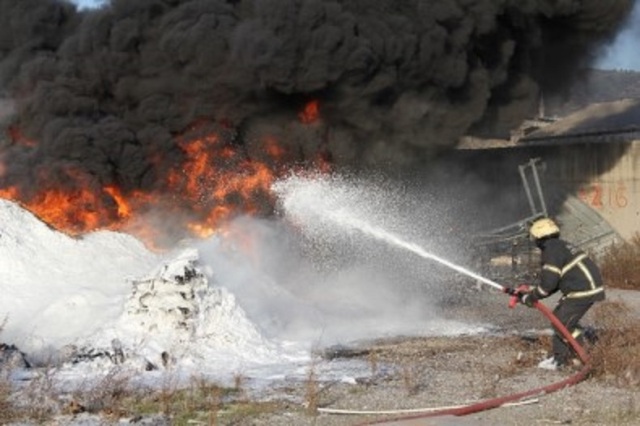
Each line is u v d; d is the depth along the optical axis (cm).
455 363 898
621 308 1112
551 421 648
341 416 666
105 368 829
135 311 918
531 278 1775
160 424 639
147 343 881
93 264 1167
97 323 953
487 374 830
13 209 1202
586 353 829
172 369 834
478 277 894
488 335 1125
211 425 630
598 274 852
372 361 879
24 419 652
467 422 644
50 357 865
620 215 2188
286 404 702
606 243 2186
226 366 868
